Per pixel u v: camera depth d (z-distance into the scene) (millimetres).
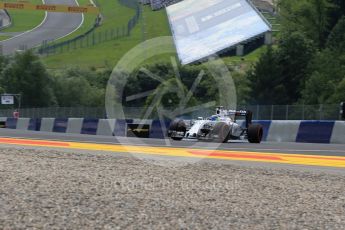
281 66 125125
